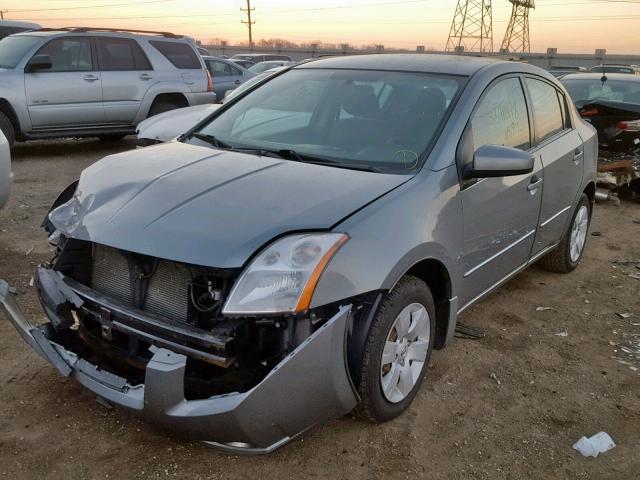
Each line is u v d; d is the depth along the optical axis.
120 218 2.72
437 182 3.12
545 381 3.61
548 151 4.33
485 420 3.18
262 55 32.12
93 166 3.41
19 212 6.41
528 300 4.79
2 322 3.90
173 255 2.48
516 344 4.04
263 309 2.38
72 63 9.89
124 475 2.64
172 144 3.73
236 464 2.74
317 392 2.50
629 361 3.91
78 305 2.76
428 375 3.57
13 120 9.48
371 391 2.77
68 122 9.94
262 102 4.04
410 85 3.69
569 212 4.88
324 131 3.60
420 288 2.98
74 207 3.03
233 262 2.42
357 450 2.87
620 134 8.20
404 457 2.85
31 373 3.35
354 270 2.54
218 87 15.41
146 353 2.65
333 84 3.90
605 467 2.89
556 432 3.13
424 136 3.33
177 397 2.40
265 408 2.38
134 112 10.59
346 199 2.78
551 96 4.62
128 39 10.55
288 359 2.39
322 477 2.70
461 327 4.23
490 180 3.51
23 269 4.82
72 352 2.82
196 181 2.94
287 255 2.45
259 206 2.68
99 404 3.11
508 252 3.93
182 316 2.59
